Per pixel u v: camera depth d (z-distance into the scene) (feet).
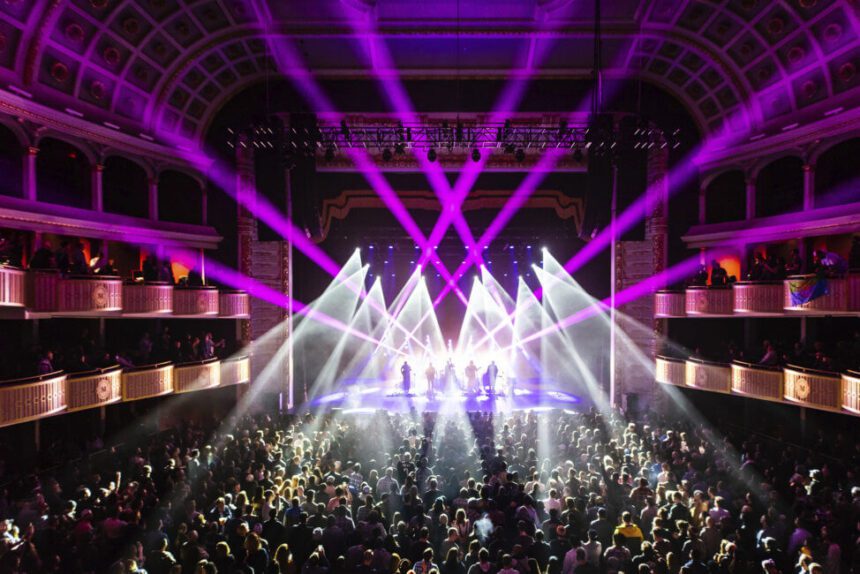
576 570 25.46
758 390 58.95
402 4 62.13
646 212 80.02
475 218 91.91
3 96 51.49
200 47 68.23
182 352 70.90
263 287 79.92
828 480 43.19
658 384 79.15
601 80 75.36
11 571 26.96
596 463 43.16
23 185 55.52
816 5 55.21
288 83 77.10
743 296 62.64
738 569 26.78
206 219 78.33
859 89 57.06
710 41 66.74
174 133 75.15
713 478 41.09
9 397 43.88
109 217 64.95
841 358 53.06
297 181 73.10
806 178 63.36
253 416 72.59
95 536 31.60
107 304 55.16
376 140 72.64
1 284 42.96
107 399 55.52
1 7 49.85
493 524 31.71
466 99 75.77
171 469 41.14
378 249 108.99
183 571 27.09
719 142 75.72
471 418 67.21
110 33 59.52
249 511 34.19
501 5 62.34
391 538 29.43
